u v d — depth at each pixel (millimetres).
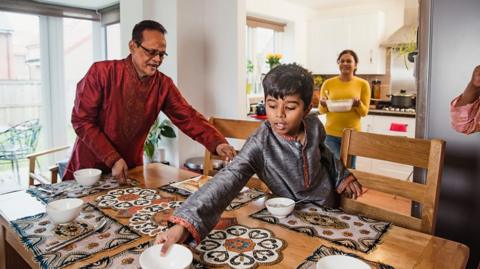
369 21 4297
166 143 2867
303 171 1120
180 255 786
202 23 2877
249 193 1316
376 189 1241
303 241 924
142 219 1059
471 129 1355
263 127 1118
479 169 1495
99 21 4188
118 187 1383
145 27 1445
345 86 2943
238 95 2771
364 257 849
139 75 1570
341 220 1058
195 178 1517
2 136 3598
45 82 3941
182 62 2729
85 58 4199
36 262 820
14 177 3756
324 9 4906
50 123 4023
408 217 1142
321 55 4797
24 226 1004
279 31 4695
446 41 1528
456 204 1564
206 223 891
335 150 2920
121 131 1635
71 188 1362
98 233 963
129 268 787
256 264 809
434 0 1535
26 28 3736
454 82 1528
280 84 939
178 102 1726
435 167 1116
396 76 4406
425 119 1613
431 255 862
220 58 2834
